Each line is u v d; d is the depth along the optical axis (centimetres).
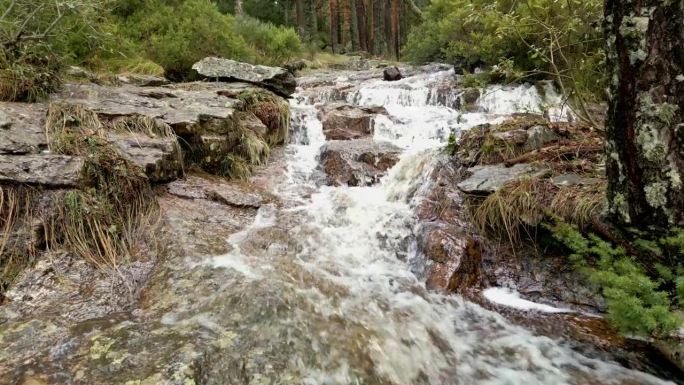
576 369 252
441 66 1273
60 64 559
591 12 550
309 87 1097
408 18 2883
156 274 289
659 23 230
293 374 217
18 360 203
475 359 261
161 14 984
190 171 479
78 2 526
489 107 805
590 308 309
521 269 350
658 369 249
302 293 287
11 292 251
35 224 284
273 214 418
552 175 389
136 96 556
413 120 709
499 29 561
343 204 459
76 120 397
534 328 290
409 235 396
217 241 340
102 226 313
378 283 333
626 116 255
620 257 288
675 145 237
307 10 2625
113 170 346
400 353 254
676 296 250
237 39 1101
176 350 212
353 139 672
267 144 619
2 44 463
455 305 315
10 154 317
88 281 273
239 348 224
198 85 732
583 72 634
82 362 203
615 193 278
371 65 1805
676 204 242
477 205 398
